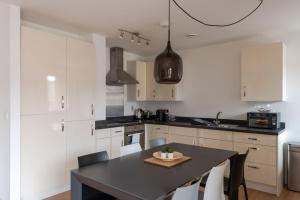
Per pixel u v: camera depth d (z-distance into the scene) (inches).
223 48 168.7
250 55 140.8
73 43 131.6
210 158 90.0
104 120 157.8
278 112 141.5
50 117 119.9
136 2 100.0
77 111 133.7
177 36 151.4
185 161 85.4
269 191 127.3
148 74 203.3
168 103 202.4
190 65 187.0
